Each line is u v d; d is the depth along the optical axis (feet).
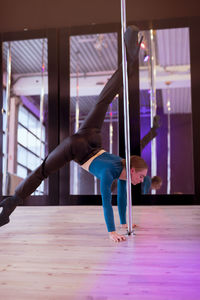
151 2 14.34
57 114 14.46
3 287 4.58
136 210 11.60
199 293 4.26
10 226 9.09
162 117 15.28
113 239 7.10
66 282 4.71
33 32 14.92
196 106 13.66
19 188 8.06
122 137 14.05
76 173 14.78
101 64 16.69
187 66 15.47
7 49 15.64
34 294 4.33
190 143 14.97
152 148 14.94
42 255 6.10
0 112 14.87
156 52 15.46
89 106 16.63
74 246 6.72
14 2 15.11
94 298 4.17
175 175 14.80
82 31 14.66
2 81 14.98
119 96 14.11
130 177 7.48
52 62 14.62
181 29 14.70
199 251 6.17
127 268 5.25
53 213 11.35
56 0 14.85
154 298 4.14
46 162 8.02
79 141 7.82
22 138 15.48
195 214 10.55
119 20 14.48
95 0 14.62
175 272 5.03
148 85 15.12
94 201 14.07
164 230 8.08
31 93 15.56
